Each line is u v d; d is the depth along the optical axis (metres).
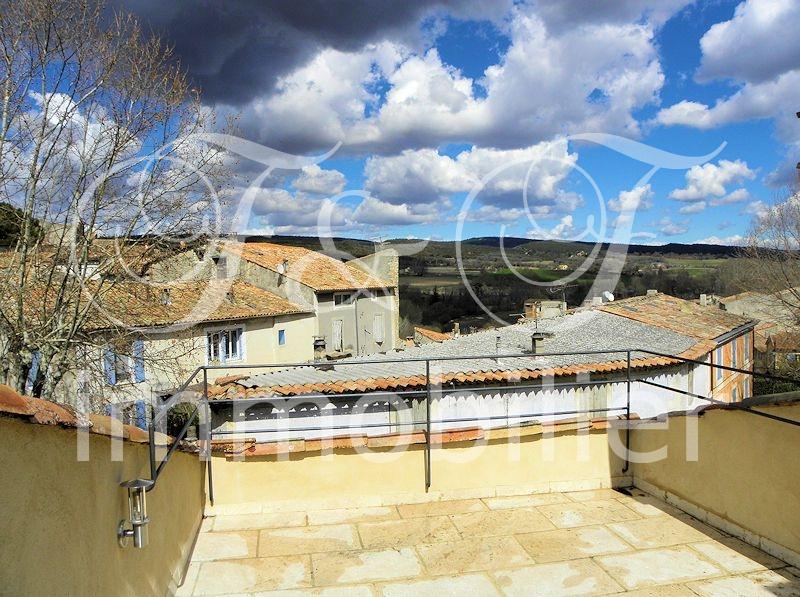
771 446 3.27
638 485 4.40
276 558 3.35
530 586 3.04
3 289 8.77
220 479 3.93
